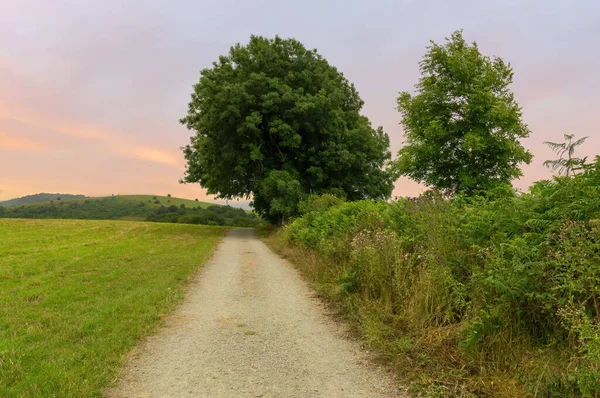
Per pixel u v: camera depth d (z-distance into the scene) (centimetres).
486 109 1360
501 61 1460
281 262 1329
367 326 532
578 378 292
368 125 3500
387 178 3412
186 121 3164
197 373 421
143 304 693
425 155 1514
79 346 482
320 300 765
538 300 388
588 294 355
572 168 477
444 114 1465
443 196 693
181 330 575
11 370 400
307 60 2848
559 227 425
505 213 525
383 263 661
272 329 582
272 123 2548
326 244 1049
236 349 497
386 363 439
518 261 393
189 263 1211
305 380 404
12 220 3148
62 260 1281
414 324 501
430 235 589
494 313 400
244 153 2695
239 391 379
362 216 1056
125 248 1650
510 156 1373
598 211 406
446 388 360
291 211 2439
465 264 523
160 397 365
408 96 1606
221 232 2858
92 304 694
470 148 1322
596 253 354
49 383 374
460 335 429
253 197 3297
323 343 518
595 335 290
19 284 890
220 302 753
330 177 2936
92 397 357
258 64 2755
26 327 560
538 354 367
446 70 1506
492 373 366
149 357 467
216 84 2662
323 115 2731
